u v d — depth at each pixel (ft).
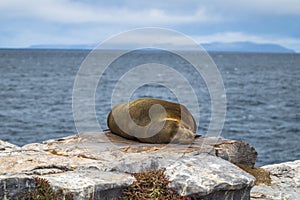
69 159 21.89
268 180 25.34
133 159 21.35
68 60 501.97
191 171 20.53
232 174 20.57
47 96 133.39
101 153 22.71
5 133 76.33
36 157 22.08
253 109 112.37
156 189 19.65
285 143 71.46
